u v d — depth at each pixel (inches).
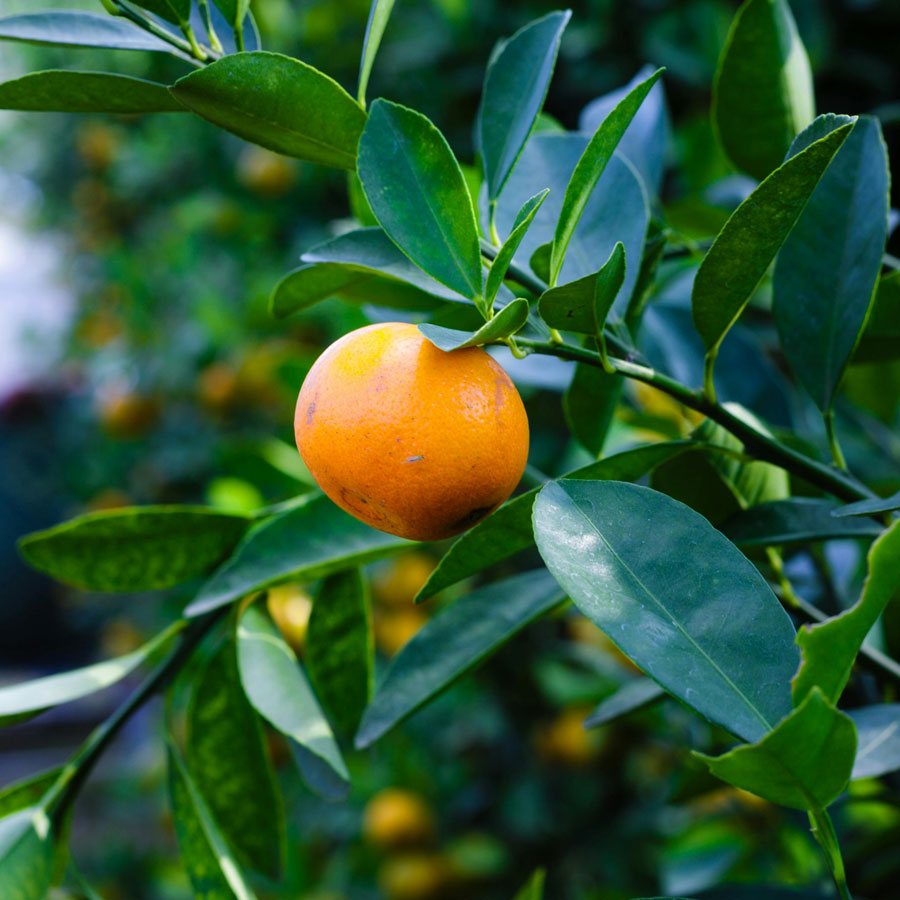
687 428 17.8
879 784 17.9
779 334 14.9
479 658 14.9
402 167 12.9
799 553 17.8
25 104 13.7
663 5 30.2
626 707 16.0
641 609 11.9
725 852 23.8
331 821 36.6
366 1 36.9
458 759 35.8
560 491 12.4
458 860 32.6
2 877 14.1
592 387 15.2
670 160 28.2
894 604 16.2
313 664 16.0
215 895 14.4
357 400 12.5
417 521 12.7
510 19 33.8
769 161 16.0
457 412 12.4
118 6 13.6
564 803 33.8
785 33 15.3
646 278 14.8
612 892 28.7
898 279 15.4
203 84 12.9
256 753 15.7
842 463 14.6
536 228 15.3
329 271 14.9
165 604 38.8
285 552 15.5
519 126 14.4
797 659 11.8
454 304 15.2
